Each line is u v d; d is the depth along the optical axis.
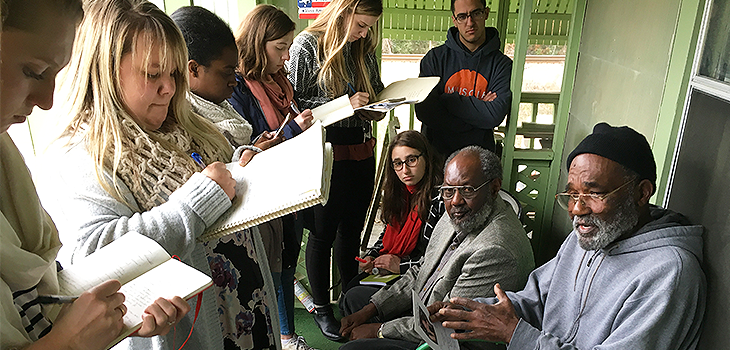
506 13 3.04
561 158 2.70
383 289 2.05
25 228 0.69
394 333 1.75
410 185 2.17
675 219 1.24
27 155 1.68
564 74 2.61
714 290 1.16
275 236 1.80
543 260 2.91
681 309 1.11
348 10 2.13
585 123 2.44
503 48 3.15
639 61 1.92
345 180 2.38
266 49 1.82
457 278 1.72
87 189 0.97
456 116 2.53
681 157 1.49
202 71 1.36
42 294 0.72
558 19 3.22
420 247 2.24
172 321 0.75
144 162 1.04
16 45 0.54
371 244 3.24
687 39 1.53
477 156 1.66
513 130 2.64
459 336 1.33
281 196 0.98
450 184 1.66
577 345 1.30
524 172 2.76
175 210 0.98
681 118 1.52
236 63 1.42
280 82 2.00
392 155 2.12
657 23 1.78
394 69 4.18
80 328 0.64
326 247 2.44
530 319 1.49
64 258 0.97
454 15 2.49
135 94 1.00
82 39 0.96
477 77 2.57
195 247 1.11
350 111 1.91
